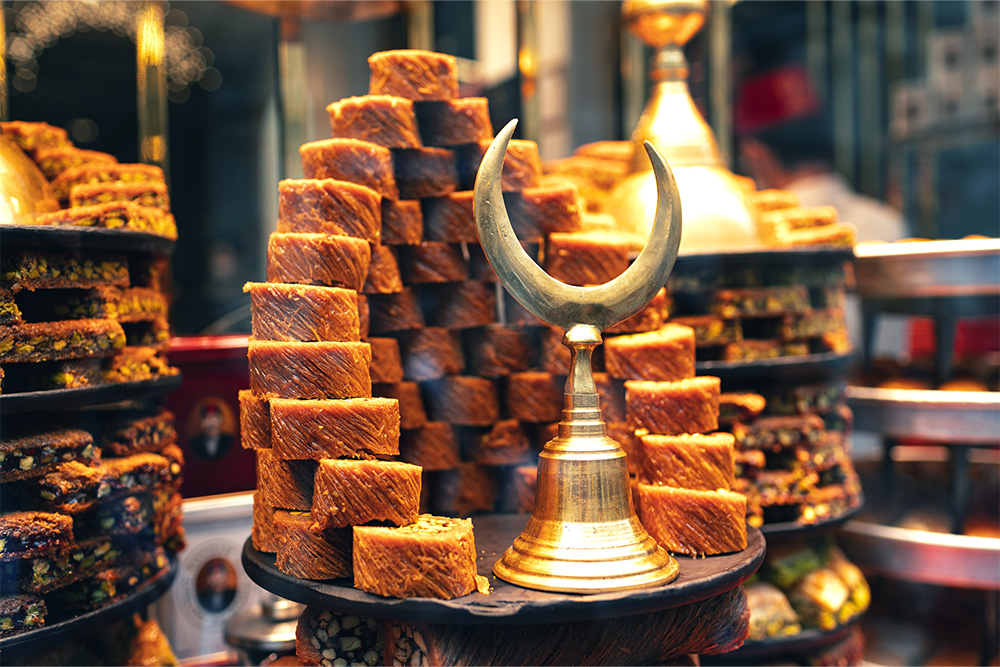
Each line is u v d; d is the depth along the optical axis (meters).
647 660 1.11
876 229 2.52
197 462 1.60
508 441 1.44
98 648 1.32
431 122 1.39
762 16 2.44
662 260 1.10
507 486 1.48
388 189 1.33
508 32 2.14
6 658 1.11
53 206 1.36
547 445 1.13
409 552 1.01
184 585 1.54
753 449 1.62
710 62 2.39
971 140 2.65
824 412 1.73
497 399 1.46
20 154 1.36
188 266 2.08
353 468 1.06
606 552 1.05
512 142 1.40
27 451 1.16
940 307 2.03
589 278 1.33
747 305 1.62
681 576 1.08
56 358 1.18
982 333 2.62
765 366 1.63
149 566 1.35
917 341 2.63
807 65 2.52
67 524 1.17
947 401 1.92
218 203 2.10
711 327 1.61
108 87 2.05
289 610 1.47
